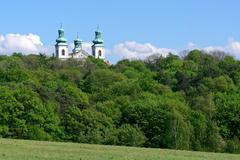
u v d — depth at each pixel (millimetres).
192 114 162625
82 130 158625
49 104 169500
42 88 185000
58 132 157875
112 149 91875
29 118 155625
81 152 77625
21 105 154875
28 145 88125
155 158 73500
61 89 192000
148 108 160750
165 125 153125
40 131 151250
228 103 173375
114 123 167875
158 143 145250
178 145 135875
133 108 165250
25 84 190875
